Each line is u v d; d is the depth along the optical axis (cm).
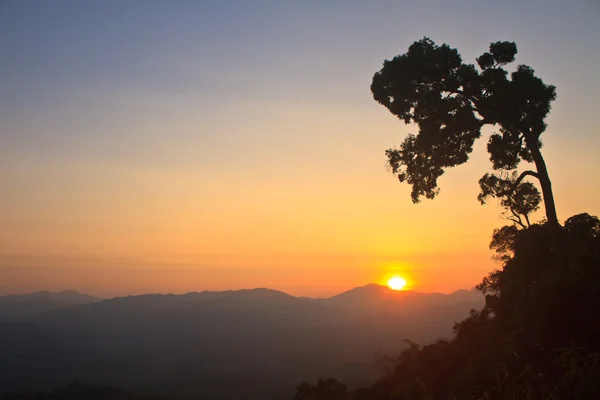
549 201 2670
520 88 2686
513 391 1741
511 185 2923
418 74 2888
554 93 2762
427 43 2919
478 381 2083
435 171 3008
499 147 2841
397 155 3053
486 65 2856
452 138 2914
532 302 2178
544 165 2727
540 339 1964
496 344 2220
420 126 2950
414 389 2475
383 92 2988
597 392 1470
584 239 2862
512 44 2792
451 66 2859
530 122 2714
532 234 3066
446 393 2331
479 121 2875
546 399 1552
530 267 2956
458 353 2720
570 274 2375
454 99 2875
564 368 1683
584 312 1950
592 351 1742
